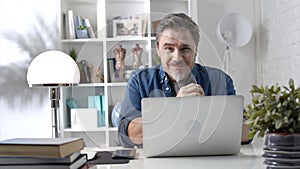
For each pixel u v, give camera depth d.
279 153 1.38
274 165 1.39
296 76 3.13
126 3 4.33
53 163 1.29
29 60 4.22
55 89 2.49
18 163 1.29
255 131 1.44
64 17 4.22
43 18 4.20
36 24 4.20
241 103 1.73
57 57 2.55
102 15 4.17
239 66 4.26
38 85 2.50
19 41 4.21
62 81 2.50
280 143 1.37
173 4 4.30
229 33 4.06
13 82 4.22
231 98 1.72
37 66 2.52
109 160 1.70
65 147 1.29
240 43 4.06
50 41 4.21
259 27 4.25
